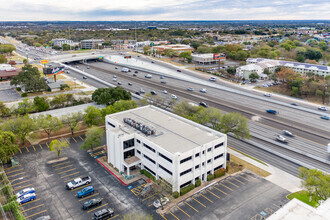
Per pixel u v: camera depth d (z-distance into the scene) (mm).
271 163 95000
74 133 115812
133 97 168875
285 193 77250
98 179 83375
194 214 68562
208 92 183625
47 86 180125
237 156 99500
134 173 87000
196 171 80312
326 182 67625
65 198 74250
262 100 168625
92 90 182250
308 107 157000
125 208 70562
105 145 105625
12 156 95750
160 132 90125
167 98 165125
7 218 63719
